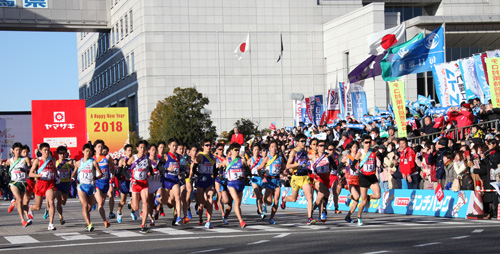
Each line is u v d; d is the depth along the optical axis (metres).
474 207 21.75
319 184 20.47
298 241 15.75
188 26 78.81
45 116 36.50
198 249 14.86
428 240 15.11
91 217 26.38
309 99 50.34
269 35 79.88
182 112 68.31
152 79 78.38
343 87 45.53
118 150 40.06
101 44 99.56
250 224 21.09
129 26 83.56
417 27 65.00
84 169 19.88
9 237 18.73
